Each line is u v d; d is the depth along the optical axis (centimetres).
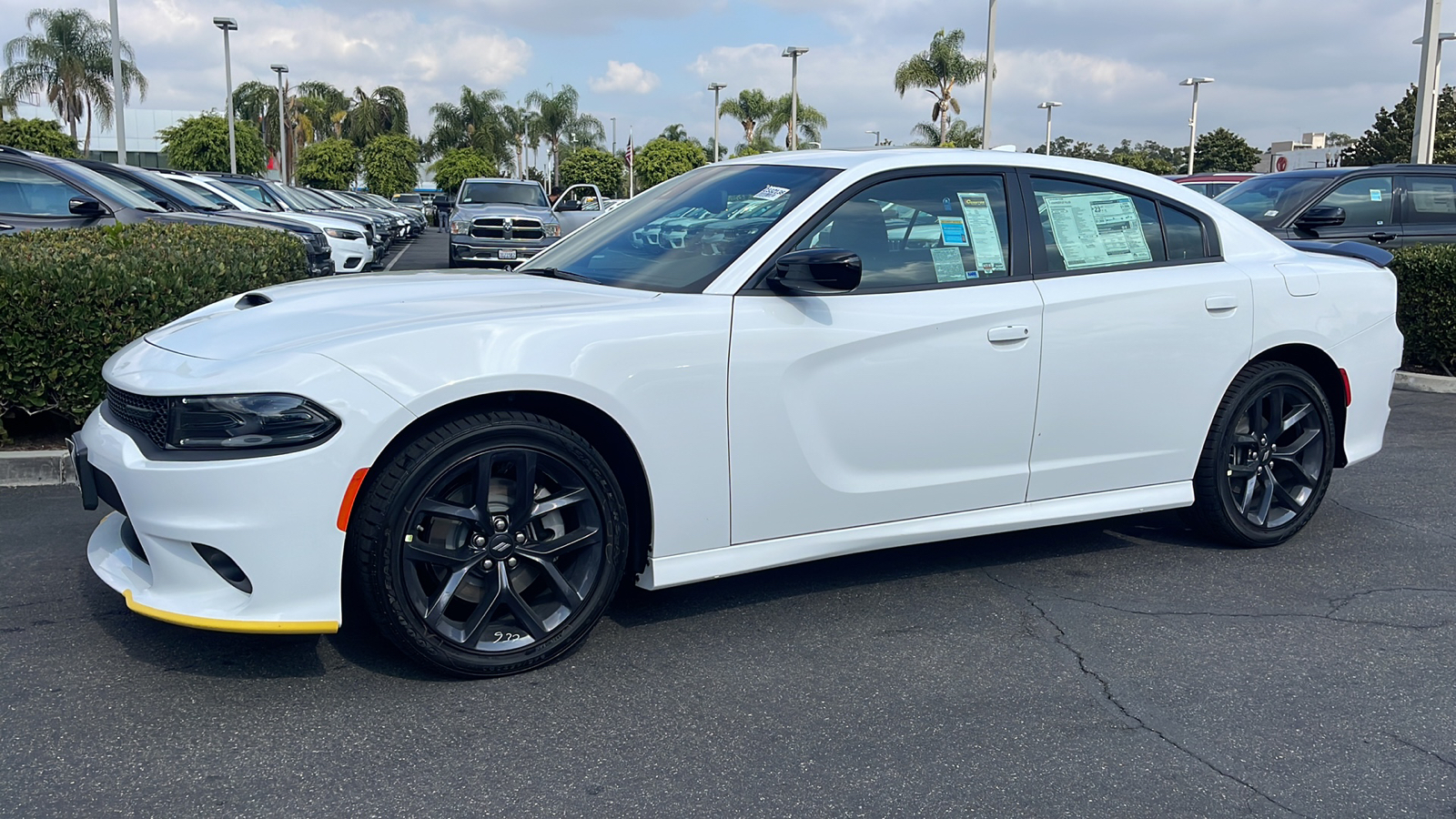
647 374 319
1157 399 411
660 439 324
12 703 295
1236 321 422
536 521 317
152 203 994
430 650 302
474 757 271
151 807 246
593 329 314
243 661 324
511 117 6612
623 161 5988
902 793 260
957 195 383
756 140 5425
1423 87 1530
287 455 278
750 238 352
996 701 309
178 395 282
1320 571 426
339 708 296
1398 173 980
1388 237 952
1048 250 393
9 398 543
